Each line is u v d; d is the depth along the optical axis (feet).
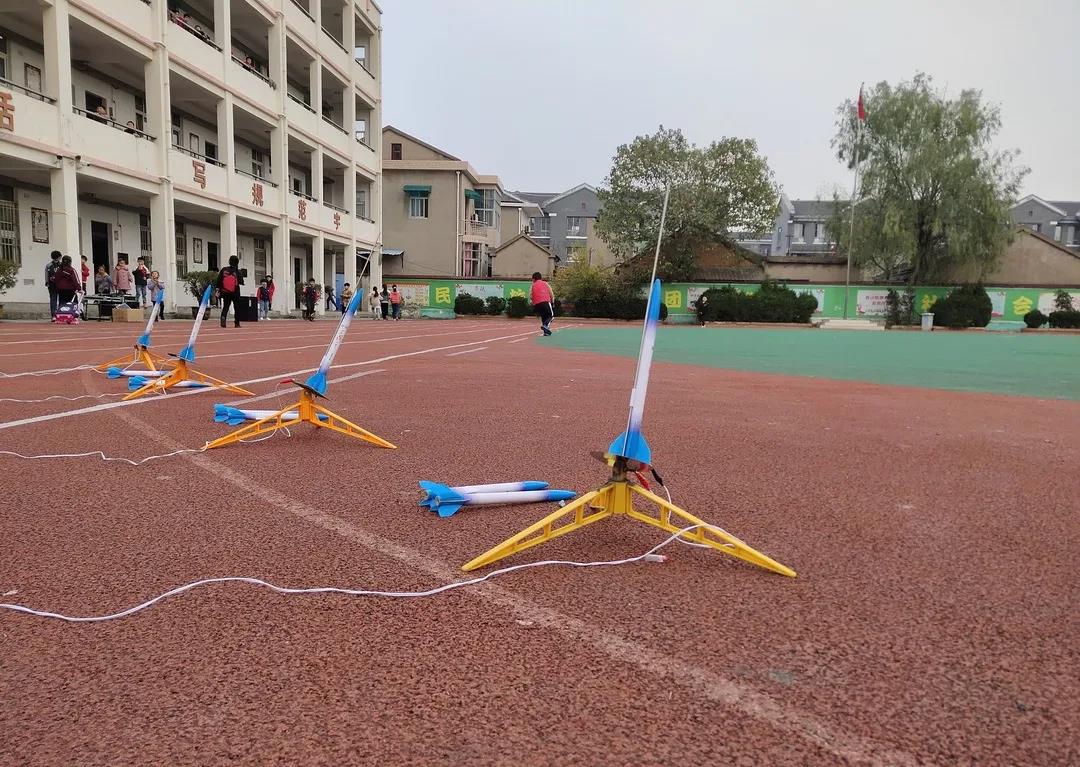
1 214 61.77
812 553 8.71
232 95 83.25
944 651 6.24
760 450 15.12
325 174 123.95
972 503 11.14
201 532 9.12
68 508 10.04
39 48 65.00
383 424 17.42
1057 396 26.27
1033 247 132.87
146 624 6.57
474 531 9.31
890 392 26.76
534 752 4.73
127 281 69.26
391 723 5.06
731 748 4.79
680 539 9.11
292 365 31.22
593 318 135.13
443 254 151.12
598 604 7.10
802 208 260.21
